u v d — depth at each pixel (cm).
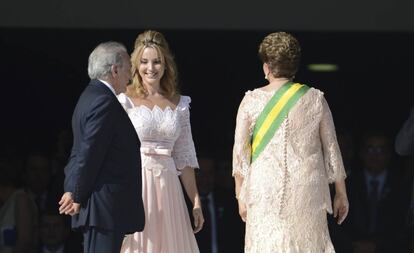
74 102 3419
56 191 3141
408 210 3095
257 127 2184
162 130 2322
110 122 2106
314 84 3562
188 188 2402
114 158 2131
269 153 2175
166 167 2328
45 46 3462
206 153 3161
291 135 2169
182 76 3512
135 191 2150
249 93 2205
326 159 2194
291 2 3534
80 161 2084
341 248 3133
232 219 3100
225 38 3528
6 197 3127
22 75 3419
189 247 2358
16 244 3086
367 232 3138
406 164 3191
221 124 3481
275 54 2181
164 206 2317
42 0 3459
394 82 3547
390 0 3541
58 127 3375
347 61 3550
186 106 2369
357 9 3541
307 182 2166
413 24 3531
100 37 3491
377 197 3147
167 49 2348
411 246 3136
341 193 2202
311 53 3559
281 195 2164
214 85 3522
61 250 3106
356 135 3512
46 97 3406
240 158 2197
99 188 2120
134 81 2344
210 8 3525
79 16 3478
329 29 3541
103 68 2144
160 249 2314
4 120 3369
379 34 3544
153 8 3516
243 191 2205
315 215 2175
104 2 3497
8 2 3450
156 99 2344
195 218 2395
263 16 3534
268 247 2169
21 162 3170
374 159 3159
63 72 3447
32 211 3106
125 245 2295
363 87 3541
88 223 2120
